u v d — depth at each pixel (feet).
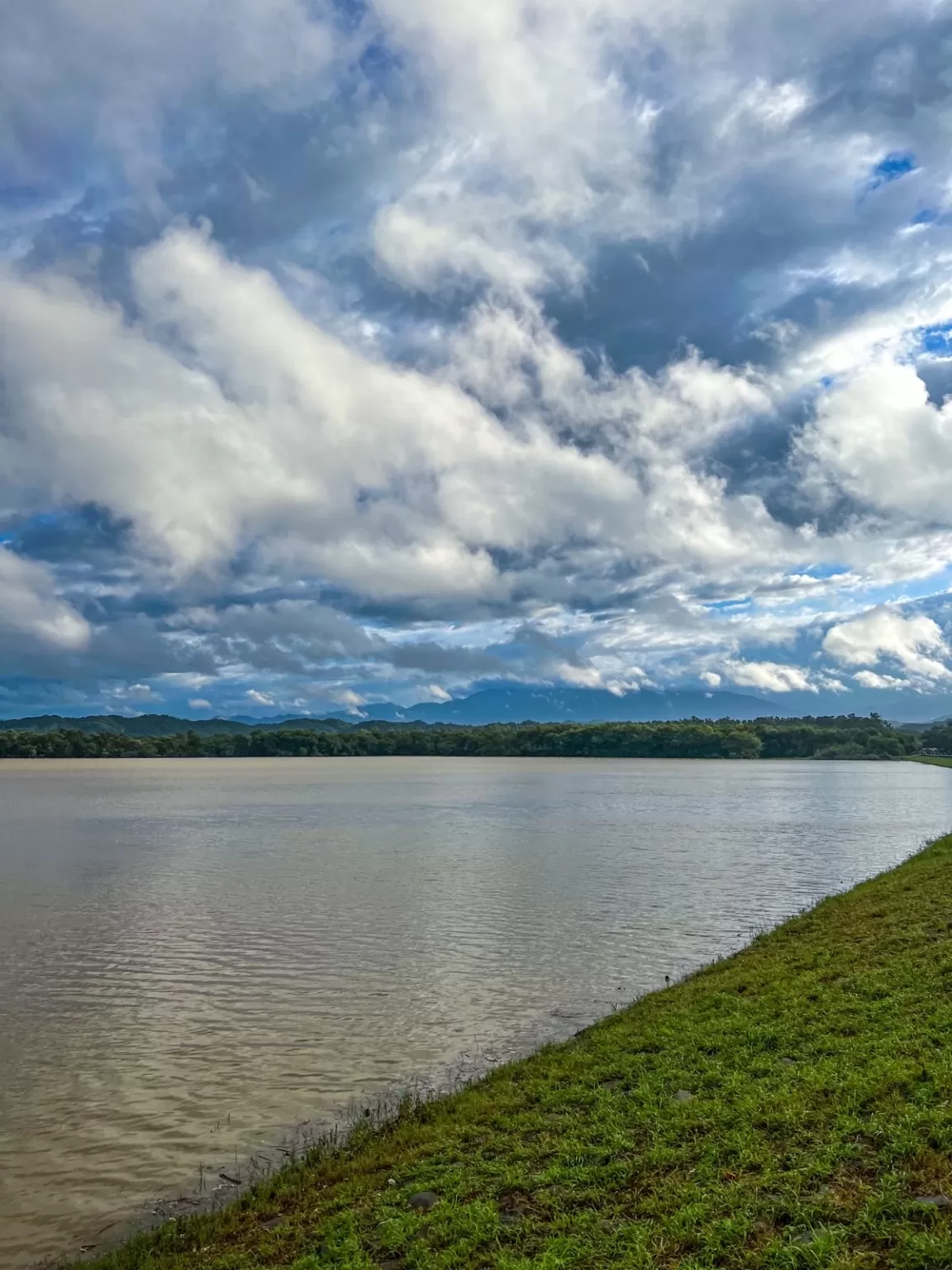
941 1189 36.58
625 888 157.89
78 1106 67.36
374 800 409.28
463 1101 62.54
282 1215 49.21
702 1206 39.50
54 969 106.83
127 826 286.87
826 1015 66.03
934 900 104.01
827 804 368.89
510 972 102.89
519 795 440.45
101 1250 48.75
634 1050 67.62
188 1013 89.76
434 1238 41.81
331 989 97.25
